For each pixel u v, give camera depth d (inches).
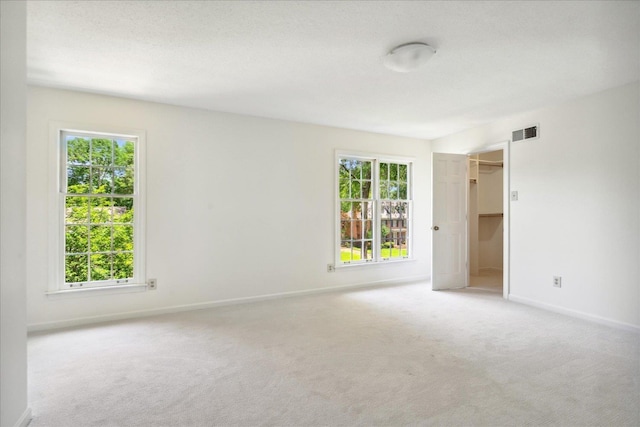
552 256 152.7
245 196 169.5
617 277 130.2
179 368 97.6
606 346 112.2
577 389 85.4
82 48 101.2
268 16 85.3
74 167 139.6
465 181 204.4
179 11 82.8
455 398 81.7
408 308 157.4
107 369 97.0
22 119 72.3
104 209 144.6
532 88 133.6
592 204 138.3
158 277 150.6
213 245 161.9
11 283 67.0
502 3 79.9
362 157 203.5
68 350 110.4
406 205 221.9
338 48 102.0
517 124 169.2
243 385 88.0
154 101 149.4
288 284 180.1
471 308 157.0
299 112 165.9
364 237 205.5
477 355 105.6
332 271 192.5
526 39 96.5
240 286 168.1
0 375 62.8
